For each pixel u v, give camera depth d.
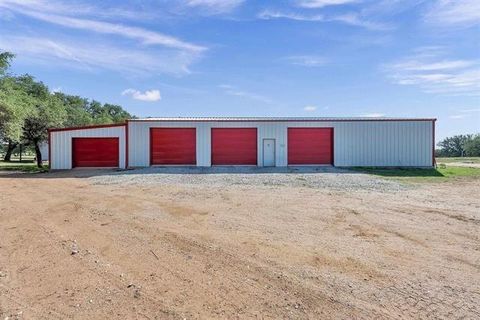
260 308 3.97
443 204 10.76
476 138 58.06
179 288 4.49
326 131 25.25
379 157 24.83
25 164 35.84
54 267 5.18
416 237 6.98
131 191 13.65
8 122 23.44
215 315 3.80
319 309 3.95
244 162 25.14
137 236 6.90
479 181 17.50
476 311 3.91
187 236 6.91
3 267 5.15
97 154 25.17
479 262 5.53
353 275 4.95
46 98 38.59
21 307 3.94
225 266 5.27
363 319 3.74
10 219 8.34
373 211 9.60
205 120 25.02
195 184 15.99
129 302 4.09
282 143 25.14
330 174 20.27
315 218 8.70
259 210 9.69
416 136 24.91
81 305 4.00
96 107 73.50
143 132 24.98
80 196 12.27
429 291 4.43
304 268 5.21
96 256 5.69
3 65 27.47
